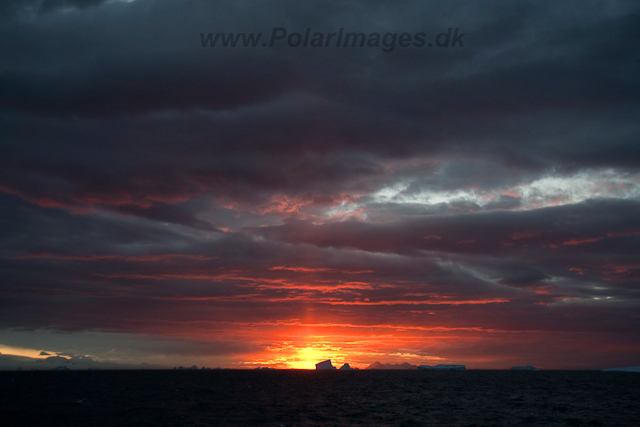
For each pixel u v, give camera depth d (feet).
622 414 280.72
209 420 237.04
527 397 406.00
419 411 288.10
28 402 330.13
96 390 469.57
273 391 469.57
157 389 492.13
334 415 263.70
